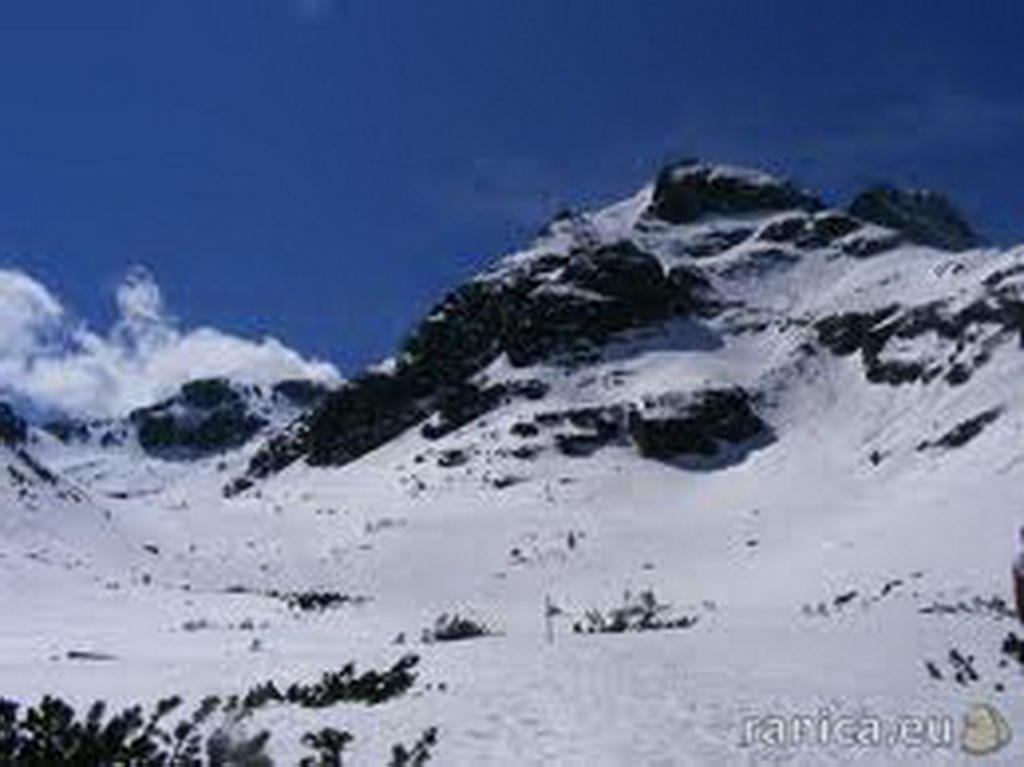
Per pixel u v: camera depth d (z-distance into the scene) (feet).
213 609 272.72
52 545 351.25
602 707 79.10
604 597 370.32
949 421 492.13
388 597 386.32
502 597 381.81
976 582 284.00
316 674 107.34
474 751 65.98
